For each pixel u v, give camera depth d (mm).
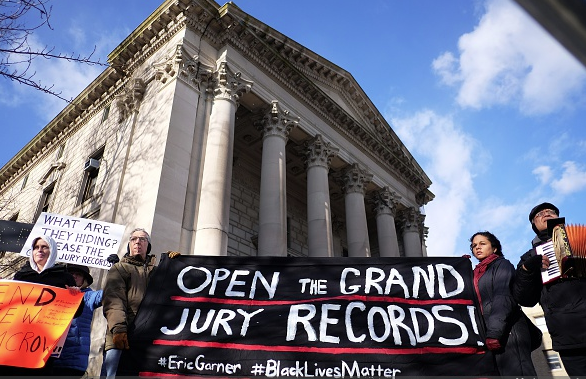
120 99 21172
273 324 5656
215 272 6309
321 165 23109
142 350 5414
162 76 19312
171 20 20750
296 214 28422
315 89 24000
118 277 6039
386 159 28766
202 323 5691
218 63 20000
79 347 5777
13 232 9711
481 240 6160
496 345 5012
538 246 5277
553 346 4840
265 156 20656
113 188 18156
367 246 23484
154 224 14781
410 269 6168
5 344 5215
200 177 17203
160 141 17016
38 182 28078
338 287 6055
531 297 5066
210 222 16000
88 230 9359
